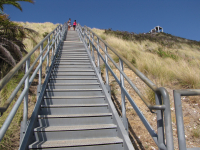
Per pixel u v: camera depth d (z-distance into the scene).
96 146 2.43
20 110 3.37
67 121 2.94
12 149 2.61
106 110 3.38
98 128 2.73
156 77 5.35
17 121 3.09
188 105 3.82
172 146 1.37
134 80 5.26
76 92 3.95
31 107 3.71
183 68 5.84
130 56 7.82
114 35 15.42
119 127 2.66
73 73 5.12
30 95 4.20
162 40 16.16
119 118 2.87
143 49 11.09
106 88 3.90
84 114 3.03
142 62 6.50
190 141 2.90
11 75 1.89
